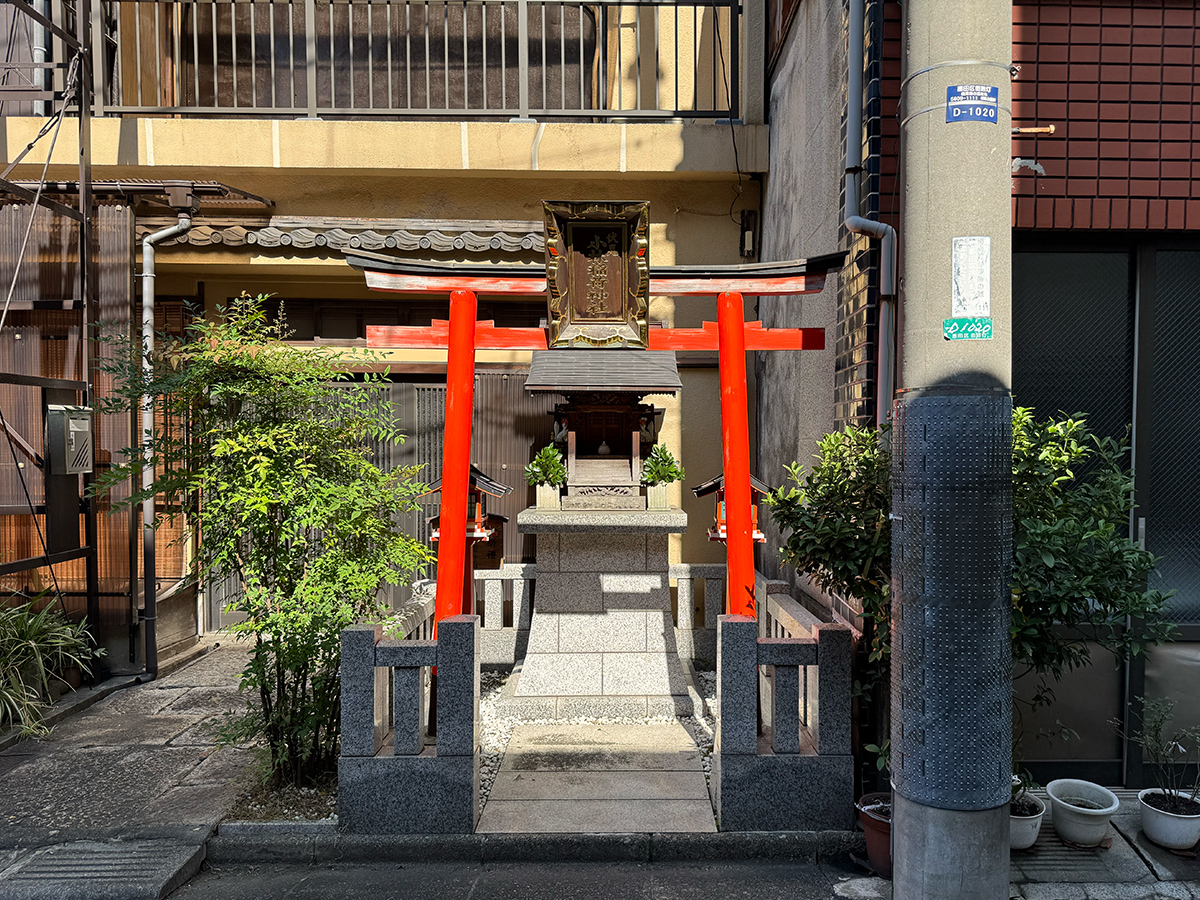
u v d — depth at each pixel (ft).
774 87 21.26
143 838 11.75
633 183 22.71
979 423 8.06
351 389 14.42
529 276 14.08
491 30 24.81
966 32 8.05
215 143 20.94
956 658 8.09
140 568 20.90
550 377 16.98
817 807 11.59
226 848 11.63
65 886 10.56
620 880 10.96
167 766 14.38
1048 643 10.60
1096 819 11.22
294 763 13.15
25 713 15.81
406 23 23.17
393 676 12.96
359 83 24.68
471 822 11.68
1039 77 13.15
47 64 18.98
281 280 23.77
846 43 14.24
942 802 8.11
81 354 19.71
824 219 15.94
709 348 14.34
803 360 17.69
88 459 19.35
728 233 22.94
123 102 22.39
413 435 22.66
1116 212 13.16
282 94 24.76
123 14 22.81
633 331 14.01
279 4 24.70
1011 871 10.85
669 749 15.29
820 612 16.02
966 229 8.08
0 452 19.40
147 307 20.29
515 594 21.26
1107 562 10.28
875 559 11.05
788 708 11.67
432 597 17.56
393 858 11.55
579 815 12.28
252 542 13.21
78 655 18.83
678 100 23.82
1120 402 13.74
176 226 20.47
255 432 12.25
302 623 12.04
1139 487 13.61
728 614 12.37
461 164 21.31
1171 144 13.21
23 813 12.49
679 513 18.22
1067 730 12.22
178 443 12.95
